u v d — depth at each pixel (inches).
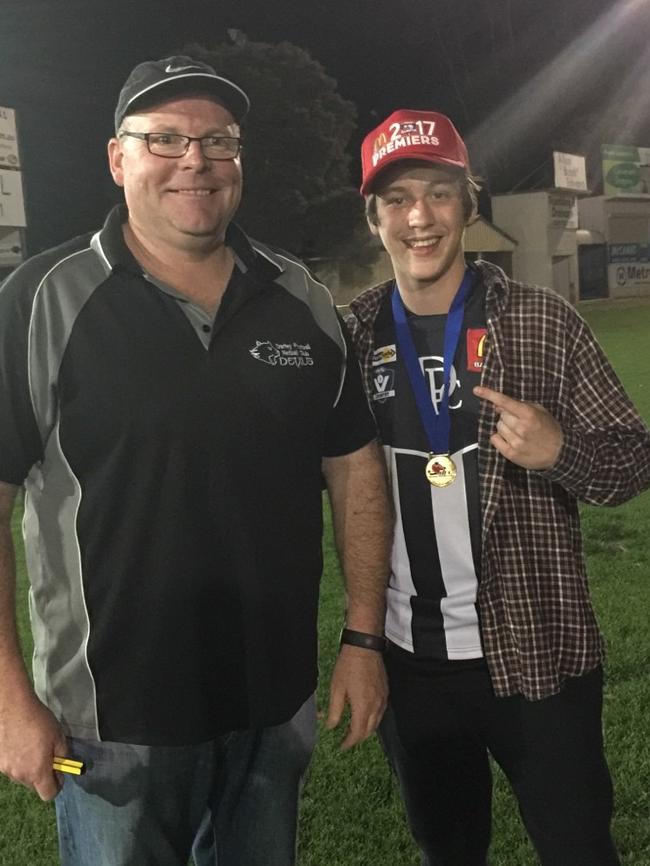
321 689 139.4
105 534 62.1
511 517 71.4
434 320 76.2
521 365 71.7
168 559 62.2
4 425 60.8
